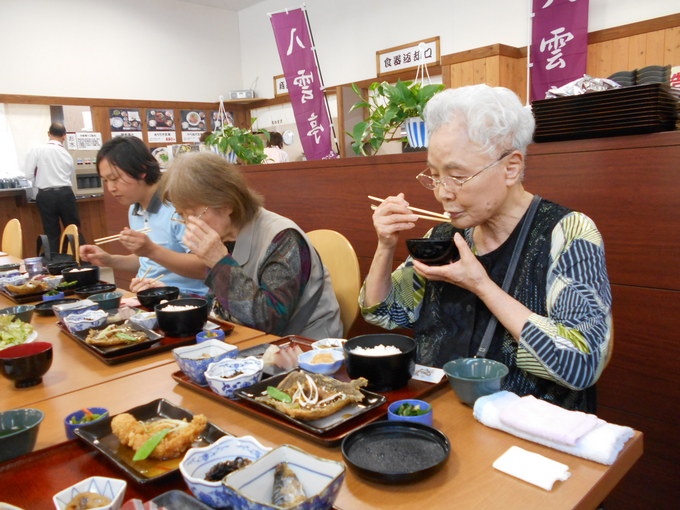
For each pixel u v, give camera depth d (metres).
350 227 2.52
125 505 0.70
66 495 0.73
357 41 6.48
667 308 1.58
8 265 2.75
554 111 1.73
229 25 8.18
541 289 1.20
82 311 1.73
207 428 0.94
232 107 8.27
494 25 5.16
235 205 1.66
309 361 1.25
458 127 1.10
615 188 1.63
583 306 1.08
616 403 1.73
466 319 1.30
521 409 0.94
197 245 1.54
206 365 1.19
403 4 5.91
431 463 0.83
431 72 5.78
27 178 6.12
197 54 7.88
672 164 1.51
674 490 1.62
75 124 6.83
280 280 1.63
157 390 1.21
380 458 0.84
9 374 1.22
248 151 3.62
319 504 0.67
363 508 0.74
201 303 1.70
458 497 0.75
